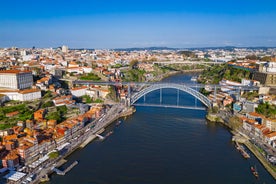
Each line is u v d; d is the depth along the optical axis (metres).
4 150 149.50
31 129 181.62
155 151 169.88
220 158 160.62
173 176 139.88
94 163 152.88
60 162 151.12
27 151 147.25
